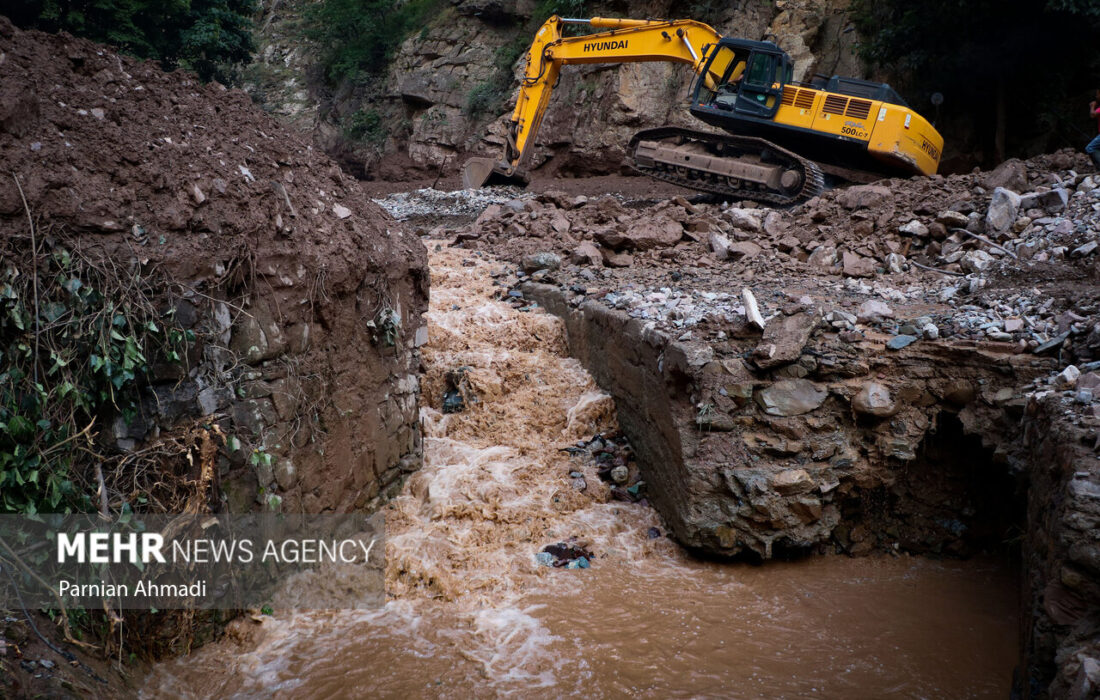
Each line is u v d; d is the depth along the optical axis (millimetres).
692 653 5668
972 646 5785
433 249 12445
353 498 6738
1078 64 18281
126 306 4551
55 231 4410
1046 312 7281
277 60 35344
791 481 6738
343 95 32625
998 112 18625
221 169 5465
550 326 9883
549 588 6551
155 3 24766
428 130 29047
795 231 11383
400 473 7555
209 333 5066
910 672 5469
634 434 8297
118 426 4637
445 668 5410
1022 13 17719
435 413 8742
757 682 5348
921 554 7246
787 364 6977
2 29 4977
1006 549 7090
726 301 8500
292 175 6277
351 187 7125
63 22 22766
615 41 17062
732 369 6984
